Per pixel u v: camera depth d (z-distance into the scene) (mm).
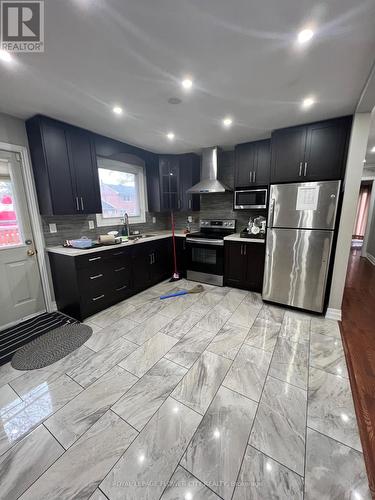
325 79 1669
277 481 1081
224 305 2986
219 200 4137
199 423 1369
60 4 1052
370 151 3914
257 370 1802
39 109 2160
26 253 2596
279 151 2717
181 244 4070
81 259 2510
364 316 2697
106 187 3463
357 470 1123
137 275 3367
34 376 1777
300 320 2592
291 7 1072
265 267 2936
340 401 1521
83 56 1404
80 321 2590
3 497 1039
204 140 3207
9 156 2369
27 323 2572
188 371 1801
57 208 2482
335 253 2527
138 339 2240
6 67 1500
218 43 1300
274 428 1338
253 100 1990
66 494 1045
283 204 2664
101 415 1433
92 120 2438
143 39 1264
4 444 1268
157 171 4066
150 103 2047
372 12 1083
